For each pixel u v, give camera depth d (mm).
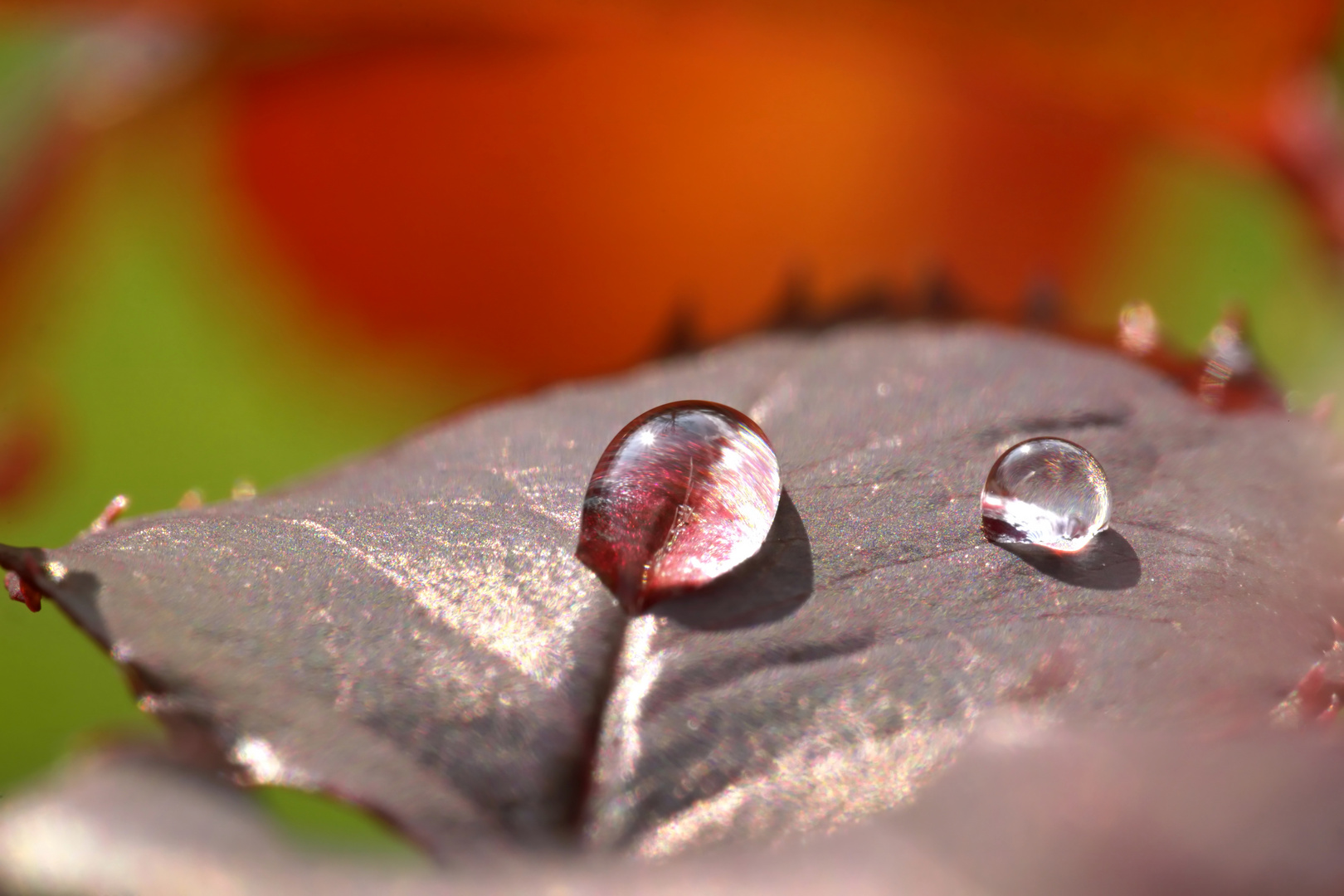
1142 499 86
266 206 149
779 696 79
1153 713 79
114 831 69
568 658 80
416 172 146
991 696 79
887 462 87
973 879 69
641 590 82
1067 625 81
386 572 82
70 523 150
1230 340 94
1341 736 73
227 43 143
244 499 86
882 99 146
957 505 86
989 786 72
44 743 136
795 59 144
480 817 77
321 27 143
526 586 82
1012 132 147
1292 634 82
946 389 91
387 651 80
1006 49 142
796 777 78
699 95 147
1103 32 140
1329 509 86
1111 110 147
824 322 97
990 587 83
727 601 82
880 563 83
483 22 141
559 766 78
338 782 77
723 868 70
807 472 87
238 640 80
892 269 151
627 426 87
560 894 68
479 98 146
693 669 80
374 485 87
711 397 91
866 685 80
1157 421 90
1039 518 84
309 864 68
